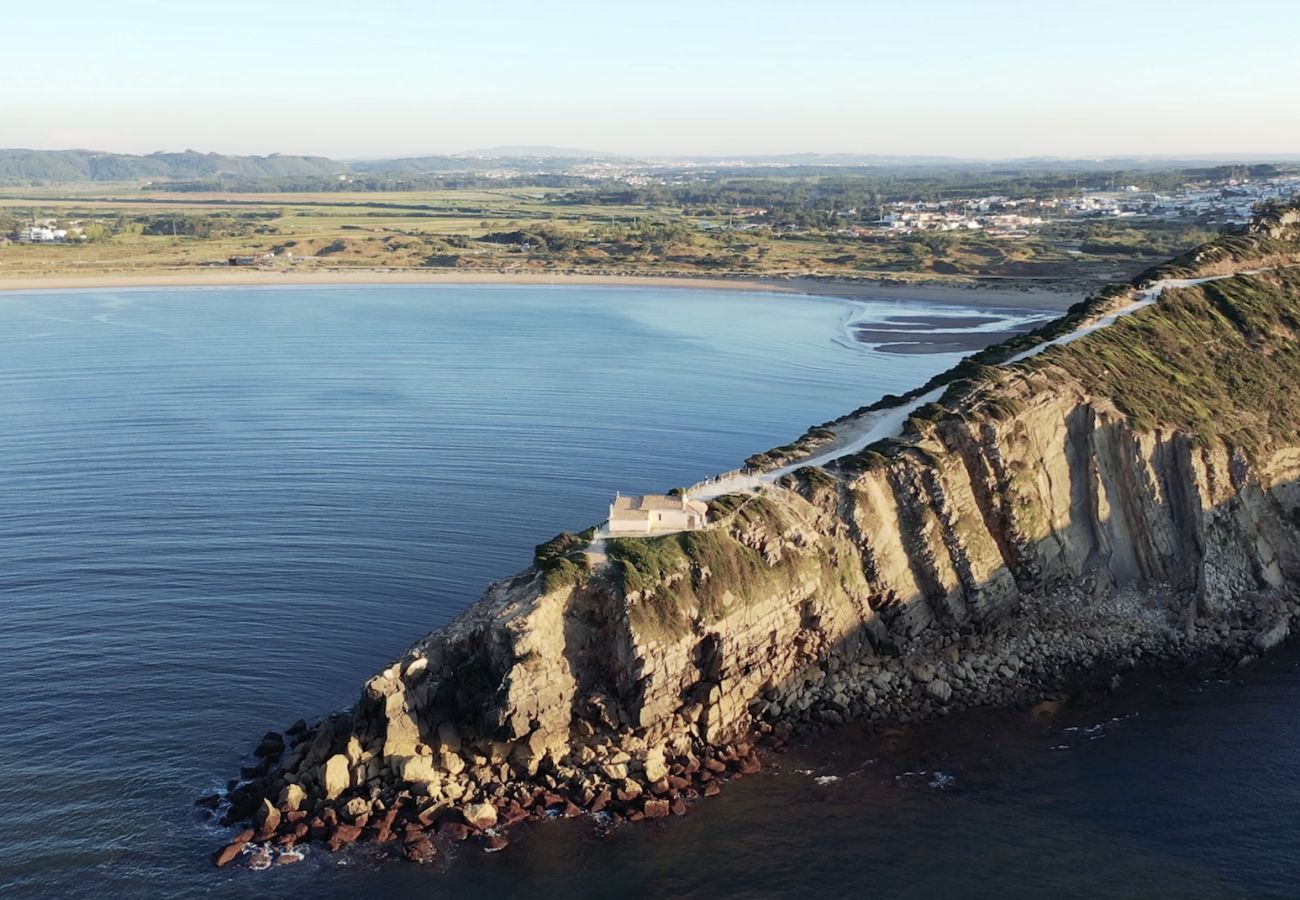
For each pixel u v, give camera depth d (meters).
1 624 72.00
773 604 65.94
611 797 56.56
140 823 53.62
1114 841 53.41
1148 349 91.44
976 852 52.72
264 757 58.47
